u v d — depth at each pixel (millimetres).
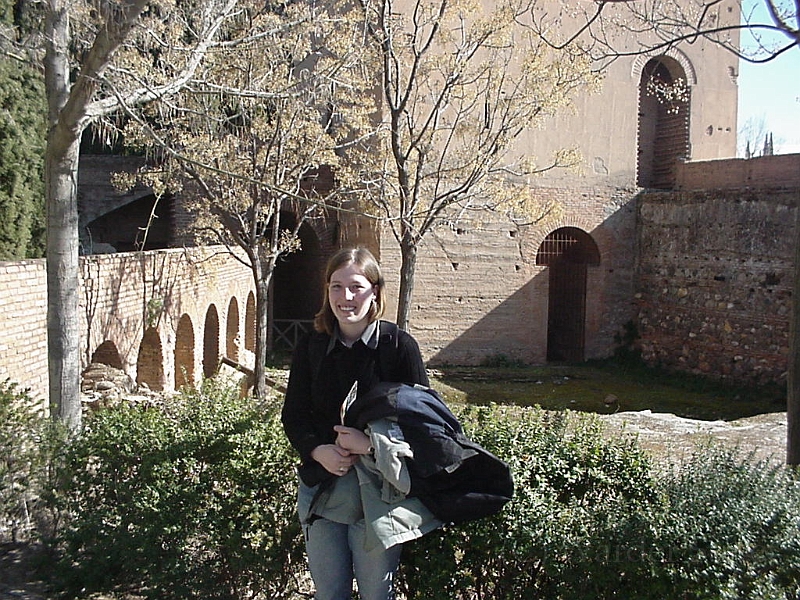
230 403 5270
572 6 22297
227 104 16453
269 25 14961
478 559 3787
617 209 24734
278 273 29953
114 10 7160
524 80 16234
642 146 26734
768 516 3596
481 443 4203
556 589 3709
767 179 22219
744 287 21062
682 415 17906
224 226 17734
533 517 3725
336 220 24344
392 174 15852
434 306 23000
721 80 25828
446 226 21891
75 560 4863
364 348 3643
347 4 17531
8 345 9156
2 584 4914
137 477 4707
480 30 15312
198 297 17969
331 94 16281
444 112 19859
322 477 3572
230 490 4500
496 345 23672
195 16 10961
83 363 11477
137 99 8539
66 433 5605
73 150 7723
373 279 3674
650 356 24203
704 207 22359
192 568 4523
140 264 14055
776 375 20078
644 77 26641
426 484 3459
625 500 3857
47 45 7723
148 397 12922
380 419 3438
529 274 23922
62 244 7723
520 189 18094
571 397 19734
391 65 15961
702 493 3791
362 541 3521
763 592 3352
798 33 6094
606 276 24844
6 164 14508
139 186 25078
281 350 25875
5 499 5578
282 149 15938
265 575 4363
